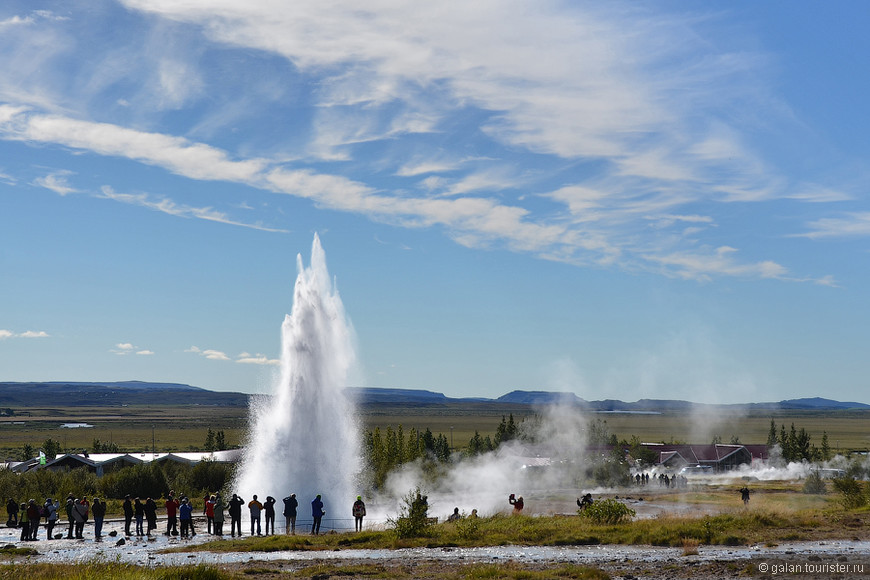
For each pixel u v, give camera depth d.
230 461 96.00
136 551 36.06
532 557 31.53
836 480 57.50
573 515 50.06
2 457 165.75
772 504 56.81
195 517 54.62
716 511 51.56
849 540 34.47
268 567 29.83
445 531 39.59
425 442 123.50
